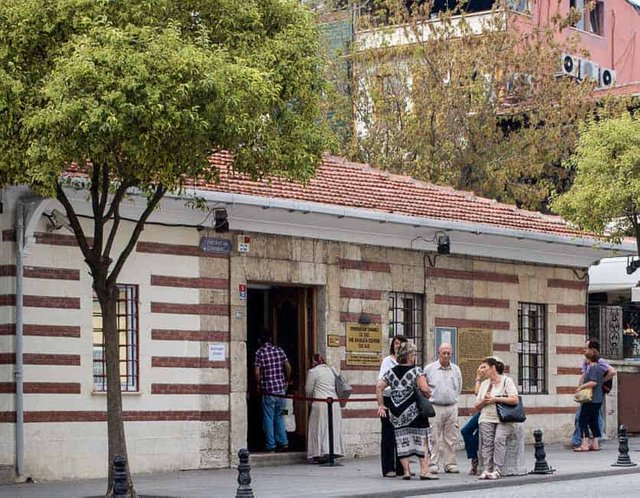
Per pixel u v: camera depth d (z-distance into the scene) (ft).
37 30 56.49
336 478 70.08
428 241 89.15
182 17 58.75
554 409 98.94
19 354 66.95
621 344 112.06
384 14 143.13
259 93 56.44
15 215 67.36
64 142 54.29
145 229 73.61
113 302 59.16
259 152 58.80
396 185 96.27
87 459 69.67
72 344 69.46
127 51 54.39
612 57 175.11
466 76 137.59
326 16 146.51
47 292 68.59
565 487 65.98
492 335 94.17
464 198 100.37
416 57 137.69
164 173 56.44
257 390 80.64
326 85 62.23
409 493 63.52
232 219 77.30
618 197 93.61
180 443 74.49
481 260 93.91
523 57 139.54
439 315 90.48
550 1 163.53
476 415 72.02
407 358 69.21
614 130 94.63
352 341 84.38
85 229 70.38
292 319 83.92
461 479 69.26
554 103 138.82
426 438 69.10
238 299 77.71
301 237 81.61
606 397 103.50
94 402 70.23
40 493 62.13
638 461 81.51
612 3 175.63
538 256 97.96
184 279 75.25
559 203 96.17
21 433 66.85
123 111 53.93
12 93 55.36
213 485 66.18
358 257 85.15
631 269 102.47
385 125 136.36
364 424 84.79
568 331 100.78
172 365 74.49
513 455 70.69
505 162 136.05
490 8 159.22
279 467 77.41
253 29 60.29
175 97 54.60
